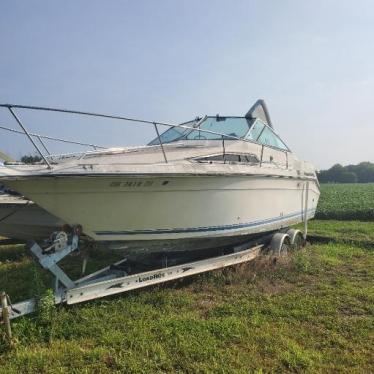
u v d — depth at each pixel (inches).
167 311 177.0
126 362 130.9
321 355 136.3
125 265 219.1
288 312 173.5
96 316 169.0
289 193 286.7
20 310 155.6
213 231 216.7
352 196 989.2
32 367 130.2
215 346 140.8
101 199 179.0
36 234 248.4
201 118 282.4
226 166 215.8
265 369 127.6
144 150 226.8
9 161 201.9
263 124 289.6
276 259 245.6
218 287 209.5
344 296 195.0
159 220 196.2
